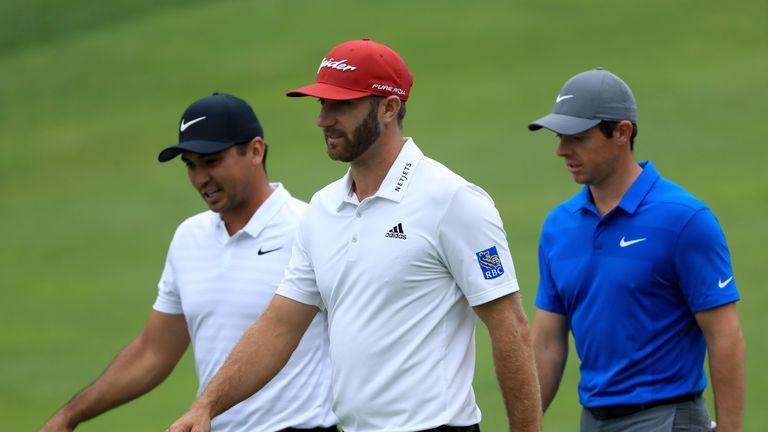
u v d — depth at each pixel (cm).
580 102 1767
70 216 8494
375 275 1462
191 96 10981
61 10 13662
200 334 1880
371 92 1458
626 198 1770
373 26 12044
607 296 1775
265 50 11769
